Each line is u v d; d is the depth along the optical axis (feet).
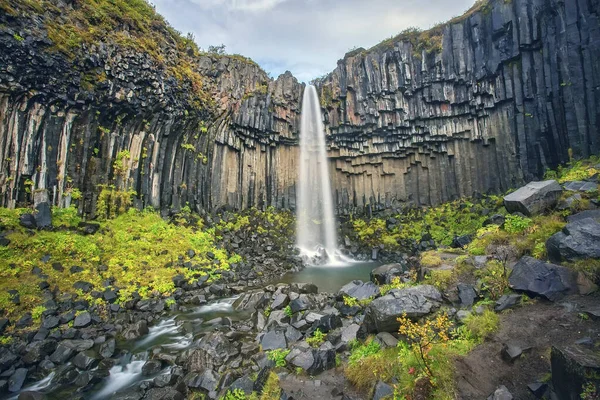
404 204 96.17
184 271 53.57
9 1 46.96
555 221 31.65
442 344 20.36
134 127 65.36
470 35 85.87
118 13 64.08
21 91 48.67
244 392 21.77
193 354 27.84
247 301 44.55
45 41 49.88
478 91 83.20
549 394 15.17
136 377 27.84
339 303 35.91
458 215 82.43
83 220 55.06
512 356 17.99
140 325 35.91
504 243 33.12
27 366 28.66
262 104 94.07
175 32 80.18
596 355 14.30
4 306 34.58
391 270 42.52
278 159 101.04
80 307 38.24
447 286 29.25
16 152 48.57
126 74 60.85
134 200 63.82
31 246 43.86
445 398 16.29
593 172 45.57
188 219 70.49
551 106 70.23
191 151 77.61
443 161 91.86
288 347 28.07
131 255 51.78
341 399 19.75
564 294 22.63
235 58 92.53
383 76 94.89
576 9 66.33
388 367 20.18
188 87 74.90
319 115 102.53
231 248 68.95
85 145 57.21
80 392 25.73
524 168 75.15
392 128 95.14
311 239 91.76
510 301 23.58
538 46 73.67
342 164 103.14
